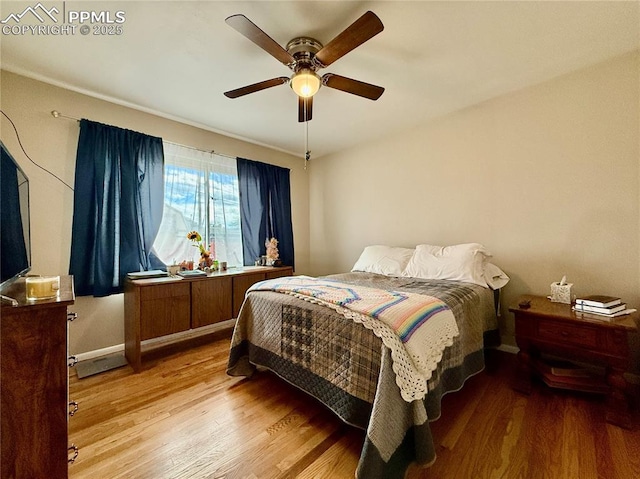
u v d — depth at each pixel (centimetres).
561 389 183
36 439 94
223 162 330
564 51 186
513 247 241
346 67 203
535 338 177
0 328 87
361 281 241
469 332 180
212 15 153
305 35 169
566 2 146
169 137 284
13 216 116
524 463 122
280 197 386
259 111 271
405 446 117
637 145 188
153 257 267
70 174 227
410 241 316
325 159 412
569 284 198
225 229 330
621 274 194
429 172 297
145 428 148
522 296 222
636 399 169
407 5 147
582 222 209
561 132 216
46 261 216
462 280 226
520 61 197
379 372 121
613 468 119
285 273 341
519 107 236
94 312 236
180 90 231
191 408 166
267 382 199
